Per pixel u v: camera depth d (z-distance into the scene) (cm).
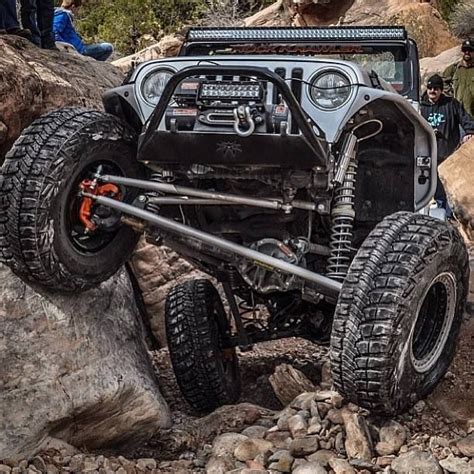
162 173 452
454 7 2297
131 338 494
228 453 443
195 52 628
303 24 2153
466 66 1061
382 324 413
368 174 499
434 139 483
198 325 539
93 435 446
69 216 445
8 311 421
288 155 418
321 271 498
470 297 618
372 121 464
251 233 484
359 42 619
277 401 599
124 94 456
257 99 416
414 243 429
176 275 703
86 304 466
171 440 478
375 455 429
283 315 554
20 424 400
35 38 713
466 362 543
